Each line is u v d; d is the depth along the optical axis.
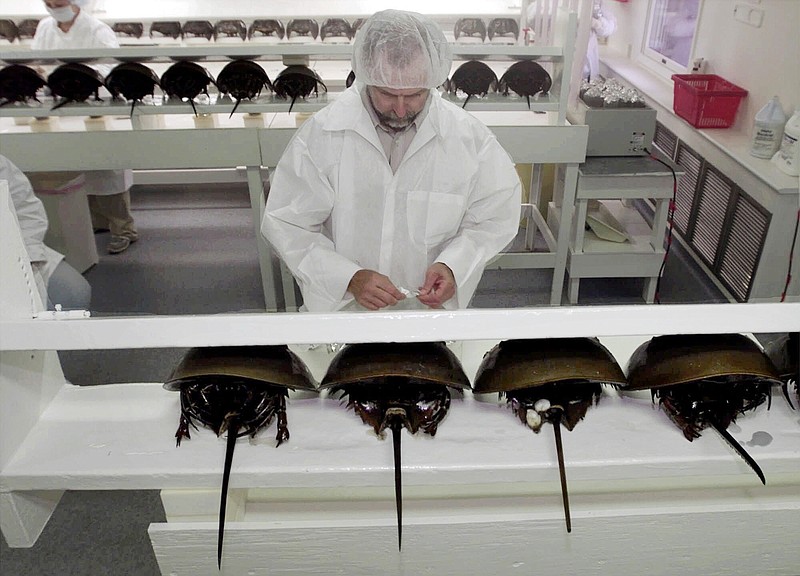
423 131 1.33
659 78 3.09
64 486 0.73
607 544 0.78
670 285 2.63
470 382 0.81
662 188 2.32
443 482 0.72
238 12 3.39
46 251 1.80
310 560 0.78
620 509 0.77
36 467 0.73
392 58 1.18
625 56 3.34
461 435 0.76
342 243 1.45
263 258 2.37
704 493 0.85
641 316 0.66
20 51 2.30
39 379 0.79
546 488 0.84
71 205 2.69
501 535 0.76
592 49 2.70
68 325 0.66
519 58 2.28
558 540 0.77
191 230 3.22
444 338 0.65
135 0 3.47
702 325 0.67
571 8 2.34
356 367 0.71
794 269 1.79
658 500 0.84
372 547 0.77
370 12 3.37
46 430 0.78
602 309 0.67
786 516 0.77
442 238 1.45
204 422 0.73
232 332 0.65
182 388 0.74
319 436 0.76
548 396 0.75
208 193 3.69
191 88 2.26
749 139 2.48
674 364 0.72
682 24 3.01
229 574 0.79
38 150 2.29
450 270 1.32
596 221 2.56
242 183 3.79
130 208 3.44
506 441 0.75
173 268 2.84
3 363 0.72
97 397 0.83
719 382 0.75
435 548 0.77
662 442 0.75
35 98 2.37
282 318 0.66
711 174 2.55
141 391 0.85
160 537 0.75
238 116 2.54
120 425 0.79
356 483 0.72
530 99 2.27
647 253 2.45
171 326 0.66
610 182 2.30
